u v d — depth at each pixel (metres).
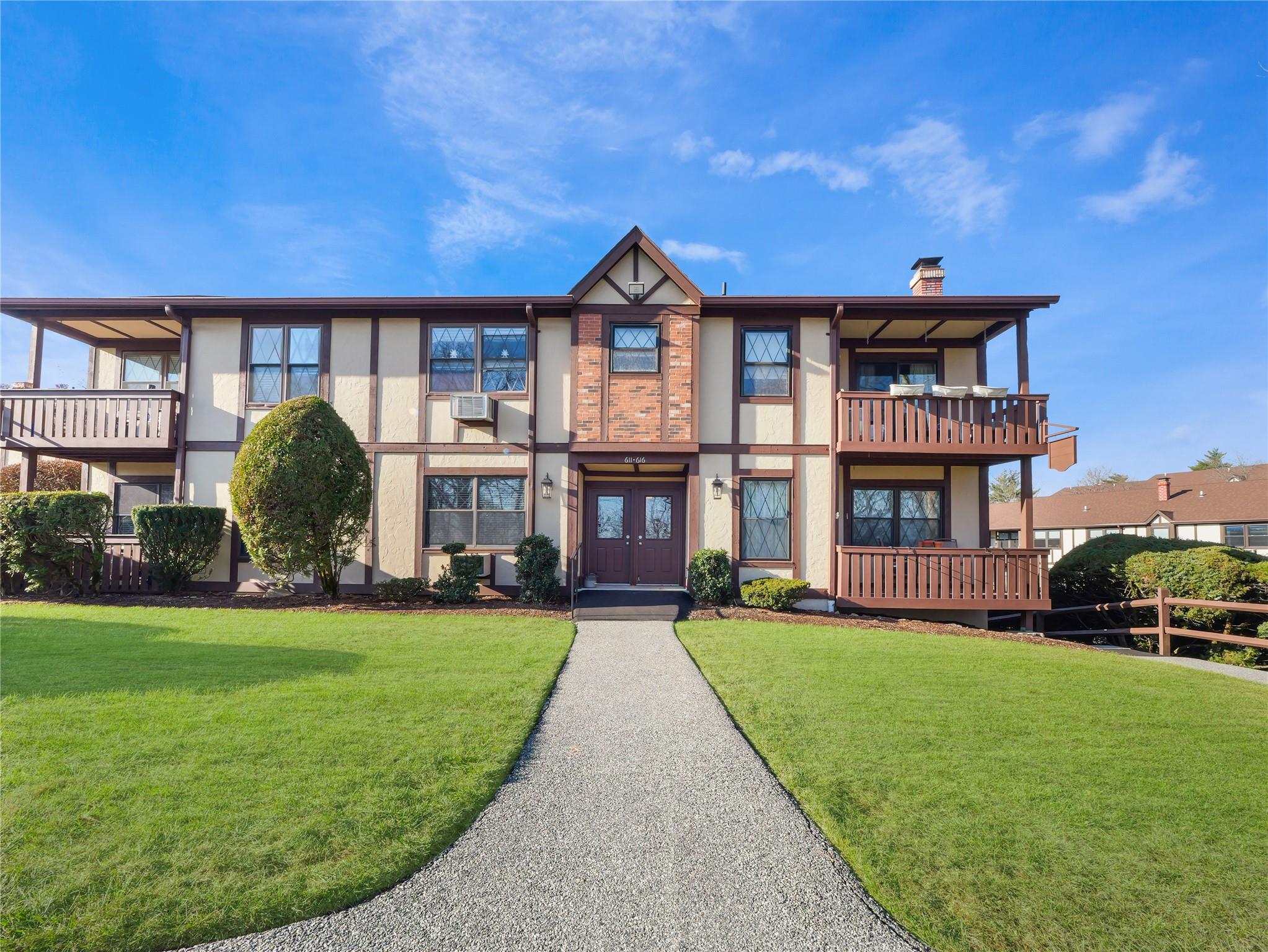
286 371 12.73
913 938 2.67
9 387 12.84
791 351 12.50
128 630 8.20
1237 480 31.33
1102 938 2.67
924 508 13.17
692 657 7.55
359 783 3.87
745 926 2.73
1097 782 4.16
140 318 12.88
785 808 3.79
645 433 12.16
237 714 4.98
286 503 10.58
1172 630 9.91
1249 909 2.87
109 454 13.24
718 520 12.27
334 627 8.73
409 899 2.86
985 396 11.61
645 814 3.71
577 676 6.67
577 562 12.00
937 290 13.21
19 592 11.61
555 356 12.62
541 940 2.61
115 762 4.05
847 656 7.61
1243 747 4.84
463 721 4.98
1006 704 5.80
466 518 12.49
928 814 3.68
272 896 2.80
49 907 2.69
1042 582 11.52
